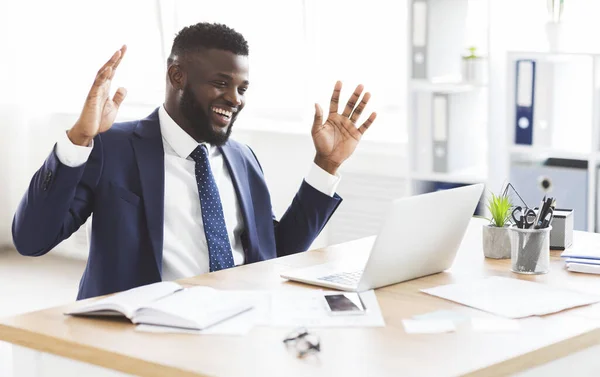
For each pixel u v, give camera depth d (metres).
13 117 6.26
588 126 4.34
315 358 1.77
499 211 2.68
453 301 2.19
